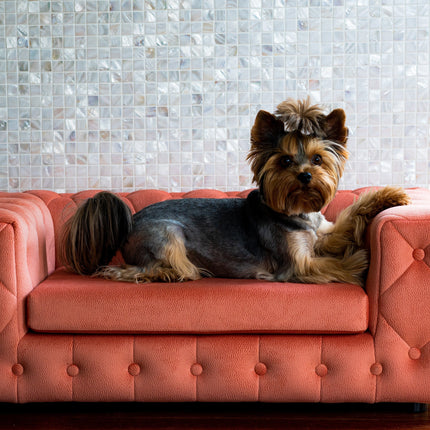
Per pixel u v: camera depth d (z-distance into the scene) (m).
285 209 2.02
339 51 2.74
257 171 2.08
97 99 2.80
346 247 2.13
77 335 1.89
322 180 1.94
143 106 2.80
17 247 1.85
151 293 1.86
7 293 1.84
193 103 2.79
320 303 1.83
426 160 2.76
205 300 1.84
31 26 2.78
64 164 2.84
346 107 2.76
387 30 2.72
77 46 2.79
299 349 1.85
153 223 2.15
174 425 1.86
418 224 1.79
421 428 1.83
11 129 2.83
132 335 1.89
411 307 1.81
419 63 2.73
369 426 1.84
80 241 2.15
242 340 1.87
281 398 1.88
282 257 2.07
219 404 2.04
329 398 1.87
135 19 2.77
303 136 1.97
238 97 2.78
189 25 2.76
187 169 2.82
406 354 1.84
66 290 1.88
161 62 2.78
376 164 2.78
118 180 2.84
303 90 2.76
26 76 2.80
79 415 1.95
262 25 2.75
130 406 2.02
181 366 1.87
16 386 1.88
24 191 2.84
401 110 2.75
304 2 2.73
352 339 1.86
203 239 2.16
